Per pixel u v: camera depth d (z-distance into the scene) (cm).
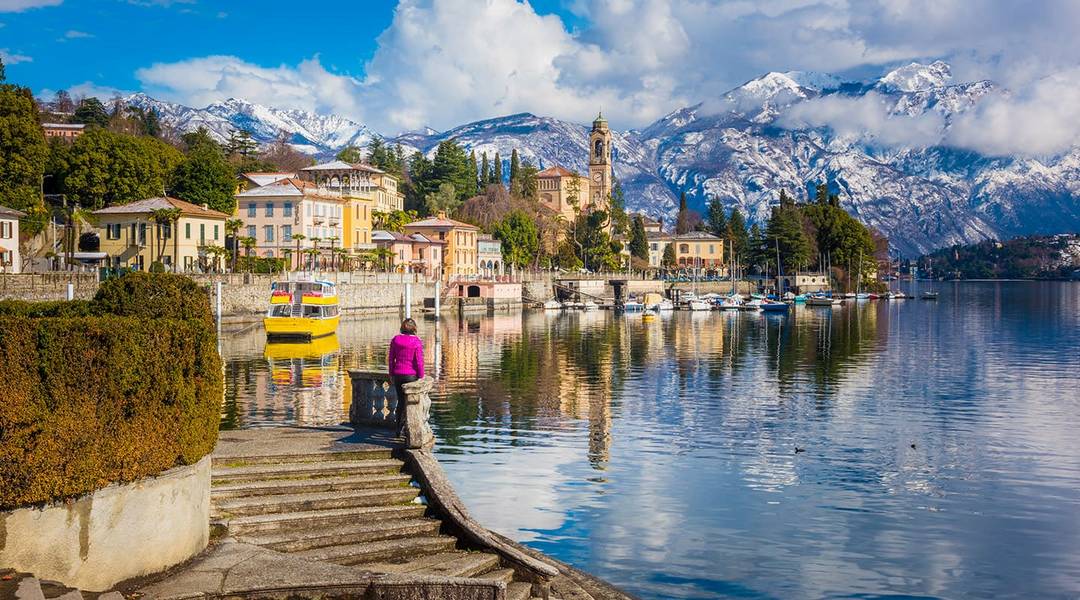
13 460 1645
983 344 11494
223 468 2406
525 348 10650
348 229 18025
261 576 1862
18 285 9662
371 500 2341
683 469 4194
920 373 8212
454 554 2184
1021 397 6656
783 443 4828
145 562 1845
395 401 2886
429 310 17450
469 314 18150
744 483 3953
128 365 1797
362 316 15488
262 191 16525
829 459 4453
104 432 1755
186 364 1966
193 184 15875
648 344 11356
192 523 1973
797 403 6281
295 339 10875
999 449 4719
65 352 1712
